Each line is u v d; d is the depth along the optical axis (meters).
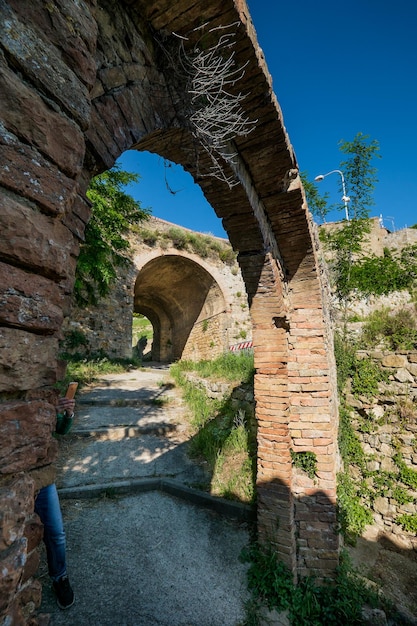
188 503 4.25
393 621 3.54
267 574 3.29
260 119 2.60
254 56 2.10
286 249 4.24
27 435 0.96
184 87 1.94
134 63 1.65
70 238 1.21
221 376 8.05
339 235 10.06
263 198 3.49
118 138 1.52
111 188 6.11
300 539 3.84
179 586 3.02
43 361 1.04
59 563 2.52
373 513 5.97
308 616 3.21
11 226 0.89
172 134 2.35
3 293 0.87
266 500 3.74
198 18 1.79
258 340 3.96
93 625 2.47
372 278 10.46
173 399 7.86
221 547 3.62
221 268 14.44
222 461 4.86
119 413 6.64
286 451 3.78
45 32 1.03
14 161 0.90
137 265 12.55
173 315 19.75
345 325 7.64
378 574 4.64
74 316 10.38
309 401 4.21
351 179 9.41
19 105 0.93
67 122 1.10
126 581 2.95
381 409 6.47
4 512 0.82
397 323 7.10
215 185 3.00
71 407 2.60
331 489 3.93
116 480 4.47
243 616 2.88
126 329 11.98
